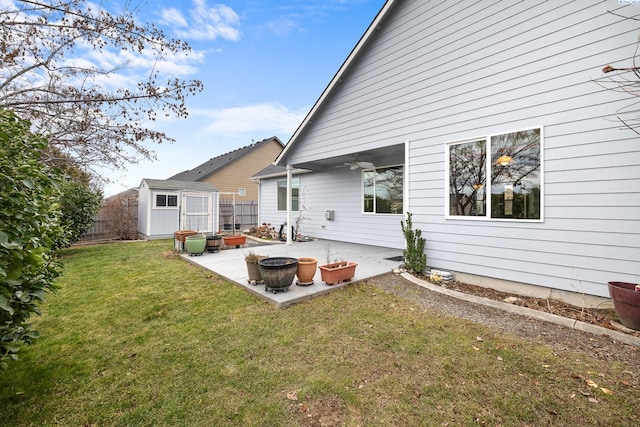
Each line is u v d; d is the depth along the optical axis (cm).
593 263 382
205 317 377
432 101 551
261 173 1378
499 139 464
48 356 284
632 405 214
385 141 639
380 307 407
